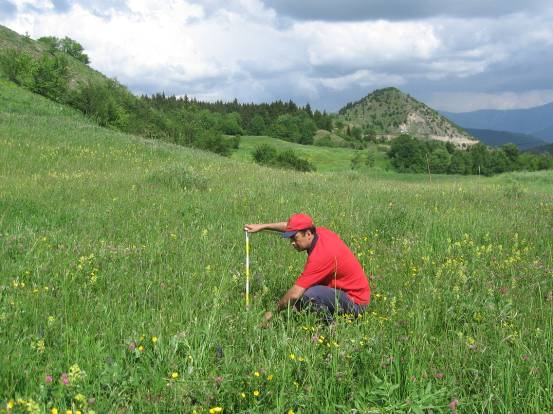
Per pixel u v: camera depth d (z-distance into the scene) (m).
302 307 4.85
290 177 18.33
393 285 5.86
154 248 6.80
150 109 64.81
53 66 49.38
